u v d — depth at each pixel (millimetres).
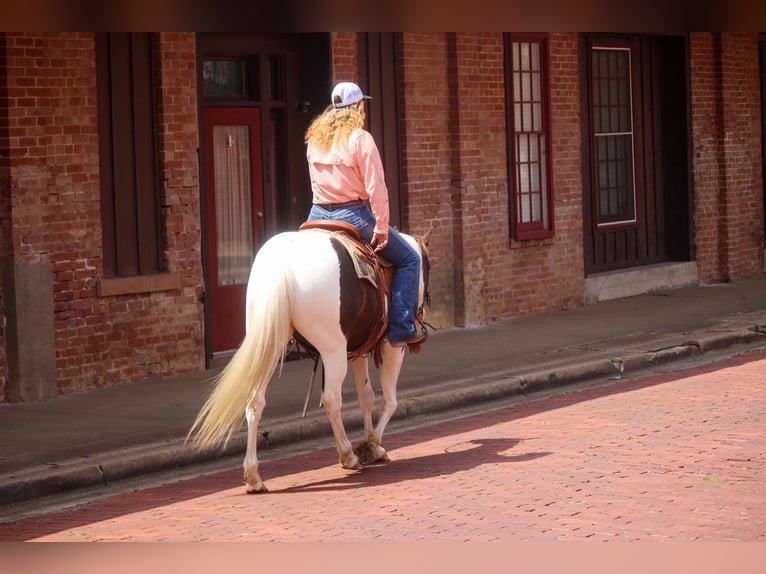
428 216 16719
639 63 20922
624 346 15211
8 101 12234
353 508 8430
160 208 13672
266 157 15242
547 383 13438
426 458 10031
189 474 10016
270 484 9359
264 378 8727
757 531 7547
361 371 9891
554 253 18625
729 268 22141
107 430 11031
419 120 16562
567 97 18781
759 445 9922
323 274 8883
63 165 12695
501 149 17641
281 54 15336
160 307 13648
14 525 8422
